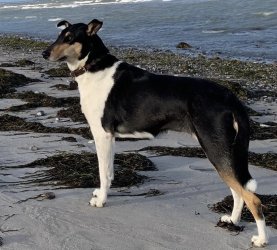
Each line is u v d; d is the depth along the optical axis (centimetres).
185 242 358
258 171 447
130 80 387
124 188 417
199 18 1972
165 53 1224
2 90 680
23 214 382
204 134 363
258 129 532
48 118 566
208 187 420
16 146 487
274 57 1128
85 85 394
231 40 1424
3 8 3831
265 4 2227
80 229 369
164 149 484
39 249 351
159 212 388
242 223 378
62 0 4184
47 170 436
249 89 732
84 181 420
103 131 393
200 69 961
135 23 1986
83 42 392
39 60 1041
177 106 373
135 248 353
